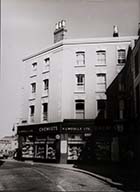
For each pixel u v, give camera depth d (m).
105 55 24.95
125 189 9.21
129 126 21.75
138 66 18.30
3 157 30.56
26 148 27.39
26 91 28.41
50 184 10.69
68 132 23.75
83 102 24.56
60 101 24.55
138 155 18.67
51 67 26.20
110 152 22.89
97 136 23.48
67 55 25.31
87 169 17.55
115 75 24.45
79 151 23.59
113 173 14.45
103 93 24.45
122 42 24.80
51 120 25.00
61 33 26.19
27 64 28.86
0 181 11.55
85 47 25.25
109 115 23.66
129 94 22.11
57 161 23.59
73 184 10.77
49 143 24.86
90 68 24.88
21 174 14.40
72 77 24.94
